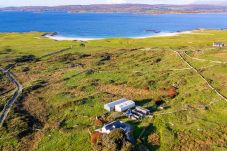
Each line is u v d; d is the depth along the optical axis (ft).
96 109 244.01
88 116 233.55
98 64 375.25
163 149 183.52
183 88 275.39
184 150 181.78
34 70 362.33
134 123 213.25
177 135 196.24
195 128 202.39
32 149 196.54
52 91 291.38
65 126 223.10
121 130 190.70
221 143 185.78
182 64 340.59
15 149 197.67
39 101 269.64
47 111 250.37
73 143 196.95
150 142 190.49
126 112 228.63
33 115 243.40
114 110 238.48
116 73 334.44
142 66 355.15
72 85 304.91
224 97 244.83
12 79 334.24
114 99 260.42
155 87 285.02
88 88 293.64
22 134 213.87
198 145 184.96
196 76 297.33
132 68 350.23
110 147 181.78
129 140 187.83
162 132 199.62
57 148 194.49
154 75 314.96
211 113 222.89
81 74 337.72
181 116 221.05
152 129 204.13
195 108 232.53
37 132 216.54
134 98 263.49
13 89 304.30
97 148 185.47
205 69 314.96
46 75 342.23
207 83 274.77
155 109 237.45
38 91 292.40
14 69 367.04
